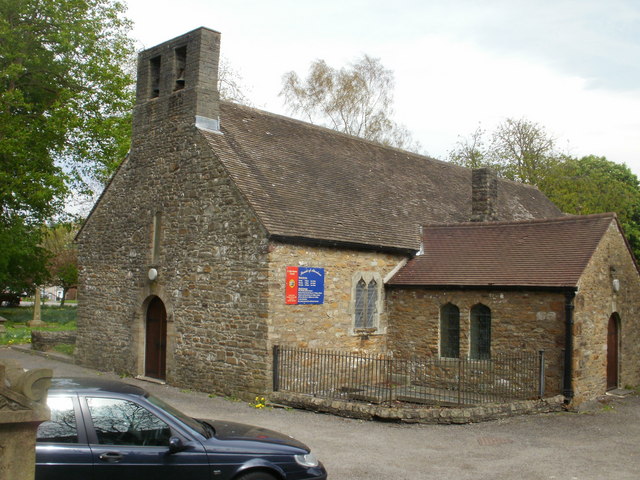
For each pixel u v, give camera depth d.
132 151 19.09
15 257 35.84
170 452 6.76
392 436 11.84
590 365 15.68
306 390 15.61
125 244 18.91
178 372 16.77
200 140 16.70
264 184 16.38
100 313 19.66
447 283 17.23
